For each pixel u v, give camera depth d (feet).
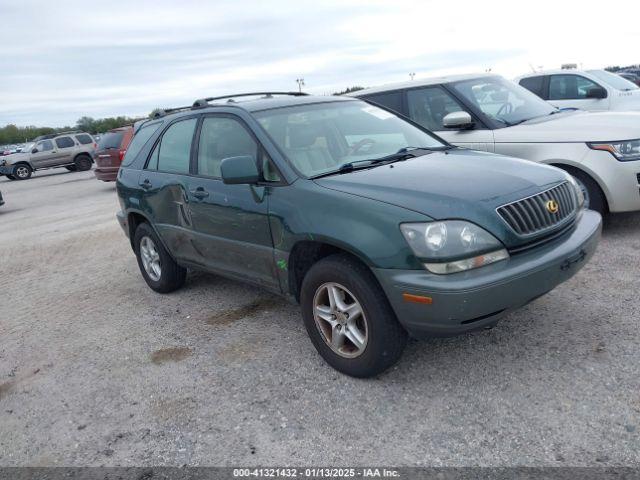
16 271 24.86
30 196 59.36
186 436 10.46
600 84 34.99
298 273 12.59
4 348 15.92
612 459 8.46
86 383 13.10
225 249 14.26
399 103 23.25
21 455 10.62
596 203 18.07
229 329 15.03
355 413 10.48
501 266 9.94
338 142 13.80
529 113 21.61
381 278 10.18
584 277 15.33
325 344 11.98
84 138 90.43
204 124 15.31
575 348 11.67
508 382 10.79
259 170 13.08
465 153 13.88
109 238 29.45
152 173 17.21
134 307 17.93
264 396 11.46
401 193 10.62
